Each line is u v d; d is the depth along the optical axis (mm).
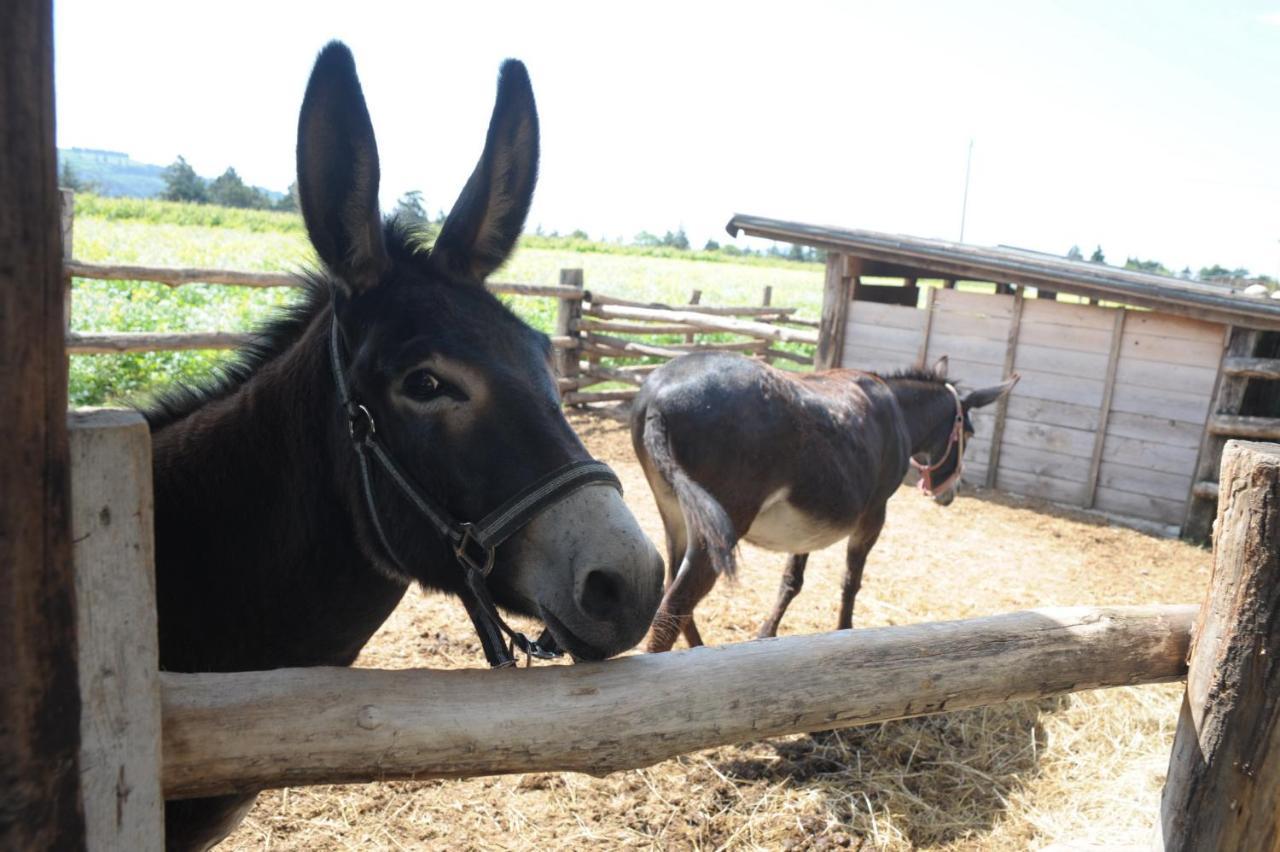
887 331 9805
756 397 3971
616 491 1579
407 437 1580
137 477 1002
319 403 1730
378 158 1604
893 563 6645
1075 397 8828
